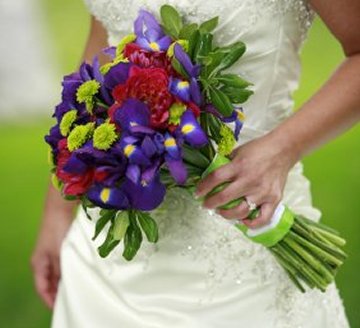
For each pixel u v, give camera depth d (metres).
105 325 4.71
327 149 11.62
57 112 4.21
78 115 4.13
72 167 3.97
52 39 17.20
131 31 4.55
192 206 4.50
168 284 4.59
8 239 10.12
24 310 8.67
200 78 3.99
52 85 16.06
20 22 16.42
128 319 4.63
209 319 4.50
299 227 4.33
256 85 4.45
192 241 4.53
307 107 4.25
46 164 12.34
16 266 9.50
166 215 4.53
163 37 4.20
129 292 4.68
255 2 4.32
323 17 4.27
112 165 3.93
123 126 3.90
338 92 4.24
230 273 4.51
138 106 3.88
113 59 4.31
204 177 4.12
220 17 4.33
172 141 3.87
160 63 4.07
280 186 4.19
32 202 11.05
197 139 3.87
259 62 4.41
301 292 4.58
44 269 5.38
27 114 15.48
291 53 4.52
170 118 3.91
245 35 4.36
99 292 4.78
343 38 4.26
